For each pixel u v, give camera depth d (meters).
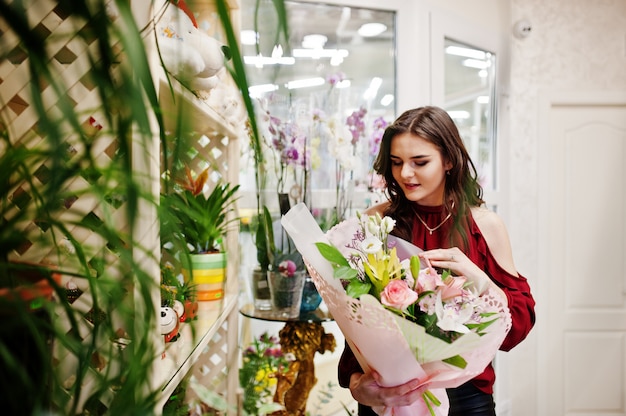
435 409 1.10
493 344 0.99
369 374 1.09
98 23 0.36
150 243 0.69
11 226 0.40
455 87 2.78
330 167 2.32
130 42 0.36
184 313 1.09
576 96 3.29
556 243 3.36
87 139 0.39
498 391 3.17
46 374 0.38
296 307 1.83
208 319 1.27
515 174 3.25
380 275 1.00
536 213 3.28
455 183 1.39
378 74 2.53
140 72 0.36
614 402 3.37
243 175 2.03
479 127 2.94
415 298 0.94
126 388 0.40
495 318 0.98
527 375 3.28
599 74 3.31
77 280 0.69
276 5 0.38
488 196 2.98
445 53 2.71
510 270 1.39
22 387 0.38
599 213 3.38
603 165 3.37
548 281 3.33
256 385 1.71
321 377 2.52
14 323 0.39
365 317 0.96
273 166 1.98
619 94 3.31
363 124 2.12
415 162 1.34
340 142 2.02
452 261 1.15
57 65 0.68
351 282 0.99
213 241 1.50
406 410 1.09
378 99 2.53
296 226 1.10
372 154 2.33
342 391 2.50
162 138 0.41
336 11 2.45
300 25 2.41
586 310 3.37
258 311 1.88
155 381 0.74
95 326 0.42
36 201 0.40
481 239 1.39
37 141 0.64
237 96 1.56
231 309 1.63
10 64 0.64
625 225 3.39
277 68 0.40
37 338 0.38
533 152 3.28
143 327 0.44
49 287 0.44
